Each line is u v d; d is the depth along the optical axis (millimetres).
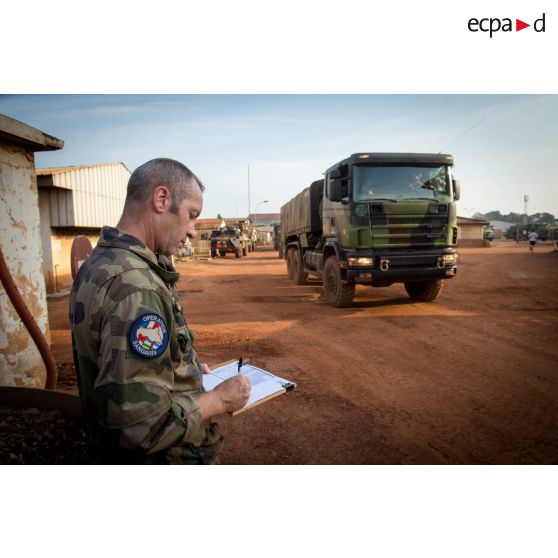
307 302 9281
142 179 1445
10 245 3275
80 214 11602
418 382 4184
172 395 1350
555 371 4414
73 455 1827
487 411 3512
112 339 1194
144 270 1303
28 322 2580
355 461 2756
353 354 5148
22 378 3367
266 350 5383
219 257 31109
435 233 7625
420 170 7758
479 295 9703
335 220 8305
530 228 52000
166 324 1329
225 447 2951
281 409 3592
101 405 1187
